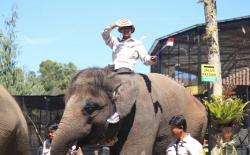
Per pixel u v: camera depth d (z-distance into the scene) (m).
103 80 7.06
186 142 6.82
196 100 9.16
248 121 14.82
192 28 21.81
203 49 25.09
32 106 16.30
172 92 8.42
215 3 10.00
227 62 28.59
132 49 7.92
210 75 9.40
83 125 6.76
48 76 52.81
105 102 6.97
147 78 8.00
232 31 23.17
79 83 7.00
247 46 26.38
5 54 20.73
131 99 7.18
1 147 6.50
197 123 8.81
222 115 9.13
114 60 7.93
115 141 7.29
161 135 8.09
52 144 6.66
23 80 22.36
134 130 7.37
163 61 26.00
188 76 26.59
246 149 14.64
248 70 28.50
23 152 6.95
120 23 7.92
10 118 6.54
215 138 9.34
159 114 7.86
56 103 16.47
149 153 7.45
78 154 8.61
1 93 6.66
